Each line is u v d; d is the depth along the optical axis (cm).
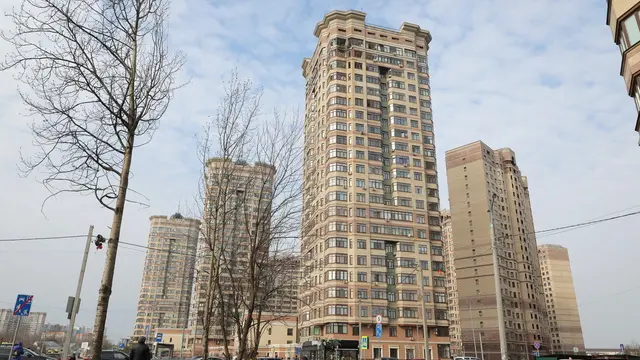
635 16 2358
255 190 1756
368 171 7244
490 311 9744
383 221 7019
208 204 1811
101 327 865
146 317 9069
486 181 10812
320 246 6925
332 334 6153
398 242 6988
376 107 7769
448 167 11544
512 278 10581
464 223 10825
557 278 15475
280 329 8969
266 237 1703
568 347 14550
